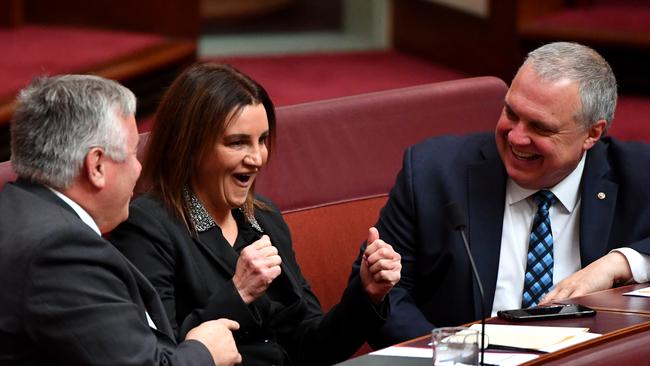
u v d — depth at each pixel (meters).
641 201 10.77
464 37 25.67
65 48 22.92
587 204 10.74
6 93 19.36
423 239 10.96
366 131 13.33
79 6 24.81
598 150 10.93
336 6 32.75
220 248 9.81
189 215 9.76
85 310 7.79
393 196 11.30
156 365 7.93
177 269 9.62
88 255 7.92
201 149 9.69
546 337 8.41
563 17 23.89
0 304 7.75
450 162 11.11
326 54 28.03
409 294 11.07
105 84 8.26
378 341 10.69
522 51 24.06
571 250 10.82
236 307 9.23
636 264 10.37
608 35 23.08
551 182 10.62
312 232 12.68
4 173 10.09
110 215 8.38
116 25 24.64
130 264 8.67
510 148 10.46
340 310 9.88
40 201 8.04
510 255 10.82
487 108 14.11
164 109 9.83
